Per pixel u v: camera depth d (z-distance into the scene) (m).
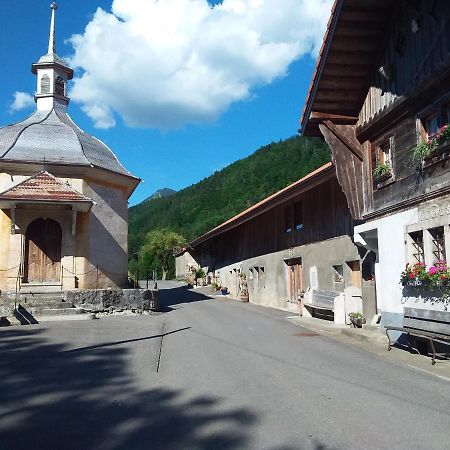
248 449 4.63
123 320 15.17
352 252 15.08
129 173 20.23
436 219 9.65
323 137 13.45
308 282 18.62
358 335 11.84
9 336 11.70
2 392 6.71
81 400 6.31
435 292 9.48
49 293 16.48
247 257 27.72
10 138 18.55
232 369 8.21
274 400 6.32
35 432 5.11
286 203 21.42
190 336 12.00
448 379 7.54
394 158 11.34
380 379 7.54
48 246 17.56
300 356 9.47
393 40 11.37
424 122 10.39
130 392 6.71
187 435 5.02
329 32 11.77
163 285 41.81
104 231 18.88
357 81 12.66
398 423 5.39
